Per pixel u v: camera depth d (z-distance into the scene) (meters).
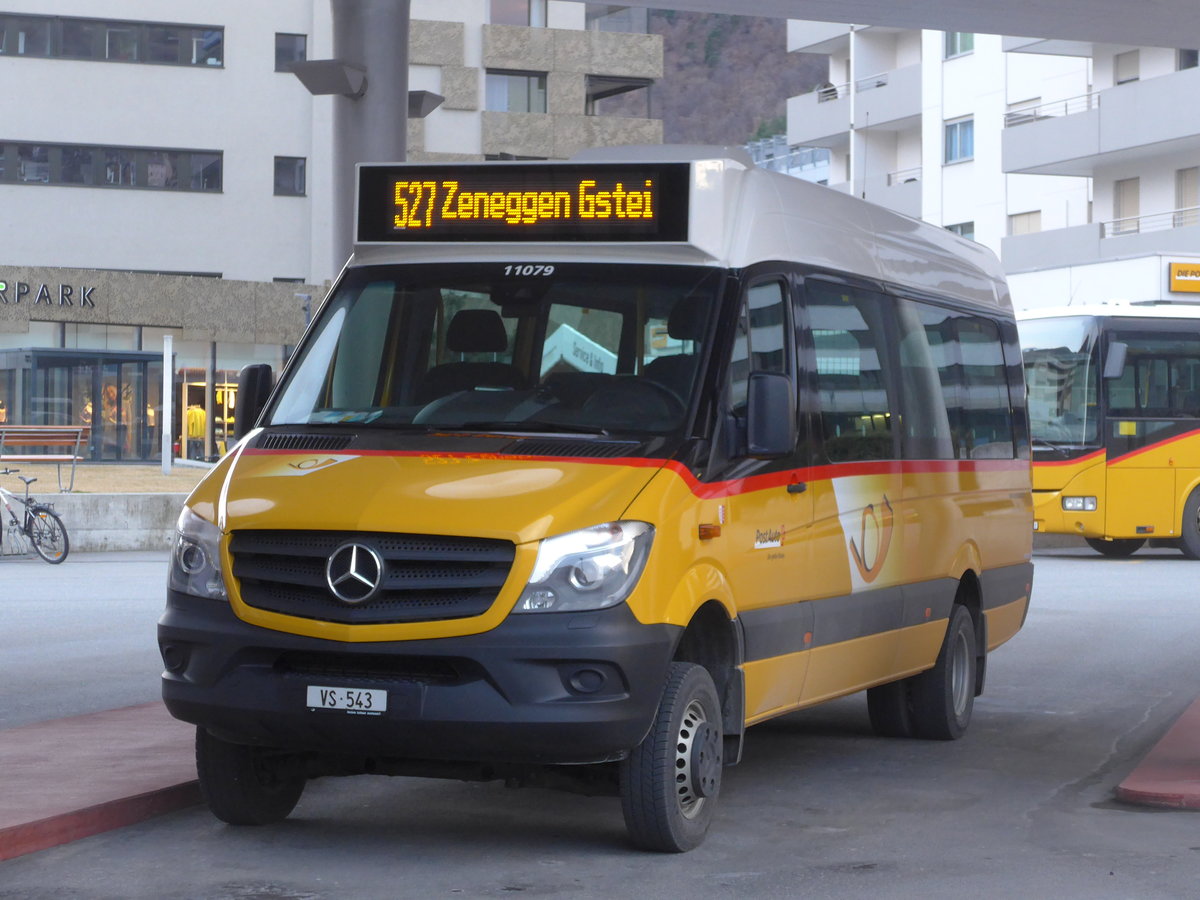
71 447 44.06
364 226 8.60
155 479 34.19
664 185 8.12
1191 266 40.00
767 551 8.05
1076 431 27.56
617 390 7.77
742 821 8.30
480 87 63.09
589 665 6.82
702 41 167.25
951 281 11.57
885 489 9.70
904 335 10.34
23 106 57.06
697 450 7.51
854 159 63.81
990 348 12.26
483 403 7.84
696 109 165.62
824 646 8.80
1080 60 53.38
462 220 8.42
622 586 6.92
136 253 58.06
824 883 6.97
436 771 7.43
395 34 12.52
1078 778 9.63
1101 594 21.34
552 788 7.50
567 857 7.39
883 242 10.28
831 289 9.23
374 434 7.73
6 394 45.88
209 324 52.28
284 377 8.36
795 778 9.59
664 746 7.23
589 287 8.10
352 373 8.20
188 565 7.34
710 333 7.86
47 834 7.46
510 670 6.79
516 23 64.06
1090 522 27.41
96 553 26.58
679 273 8.08
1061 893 6.82
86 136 57.66
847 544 9.08
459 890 6.77
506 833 7.90
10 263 57.00
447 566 6.90
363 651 6.88
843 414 9.17
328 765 7.64
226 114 58.78
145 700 11.77
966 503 11.18
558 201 8.27
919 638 10.28
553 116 63.69
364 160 12.46
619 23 66.94
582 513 6.96
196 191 58.62
